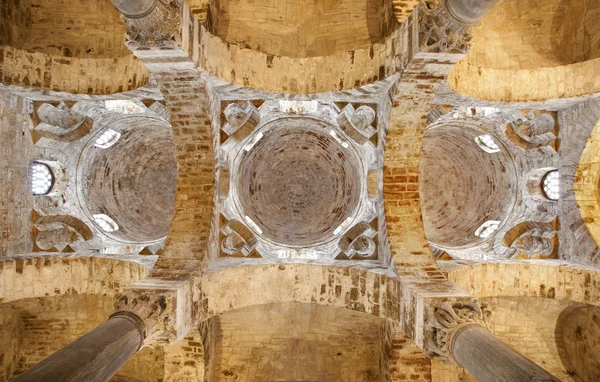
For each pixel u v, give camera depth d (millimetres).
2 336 10547
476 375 5453
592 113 9125
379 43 8539
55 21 10531
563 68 9367
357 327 10867
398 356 9820
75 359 4801
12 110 9438
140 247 10953
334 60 9078
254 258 9742
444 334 6344
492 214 11906
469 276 8953
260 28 10258
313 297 9047
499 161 11836
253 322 10977
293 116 11273
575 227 9445
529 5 10734
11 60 9070
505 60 10383
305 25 10445
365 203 10453
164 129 12633
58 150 10641
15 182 9531
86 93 9398
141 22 6469
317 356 11078
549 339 10508
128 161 12922
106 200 12102
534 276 9008
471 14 6219
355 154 11617
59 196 10719
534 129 10297
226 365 10945
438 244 11758
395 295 7930
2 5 9852
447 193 13648
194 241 8758
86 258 9359
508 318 10445
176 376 9922
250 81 8836
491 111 10562
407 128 8789
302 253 10602
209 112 8711
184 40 7051
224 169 9875
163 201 13766
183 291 7418
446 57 7125
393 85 8281
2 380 10484
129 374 11242
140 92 9188
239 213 10930
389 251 8688
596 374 9719
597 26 9891
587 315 9844
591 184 9398
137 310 6570
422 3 6953
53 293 9125
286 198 14031
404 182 9102
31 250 9930
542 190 10656
